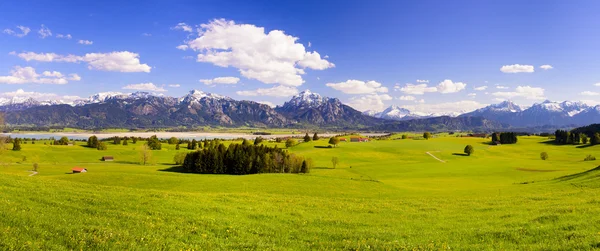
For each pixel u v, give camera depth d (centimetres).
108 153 18650
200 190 6594
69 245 1703
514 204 3641
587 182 5500
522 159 16925
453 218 2912
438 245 1958
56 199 2806
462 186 8138
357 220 2792
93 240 1764
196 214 2594
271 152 12862
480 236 2166
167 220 2362
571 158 17338
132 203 2808
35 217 2138
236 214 2736
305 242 2064
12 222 1989
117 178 8062
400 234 2256
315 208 3353
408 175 11369
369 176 11250
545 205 3362
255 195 4084
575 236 1986
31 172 12019
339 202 3866
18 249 1591
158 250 1717
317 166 14625
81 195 3062
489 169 12688
